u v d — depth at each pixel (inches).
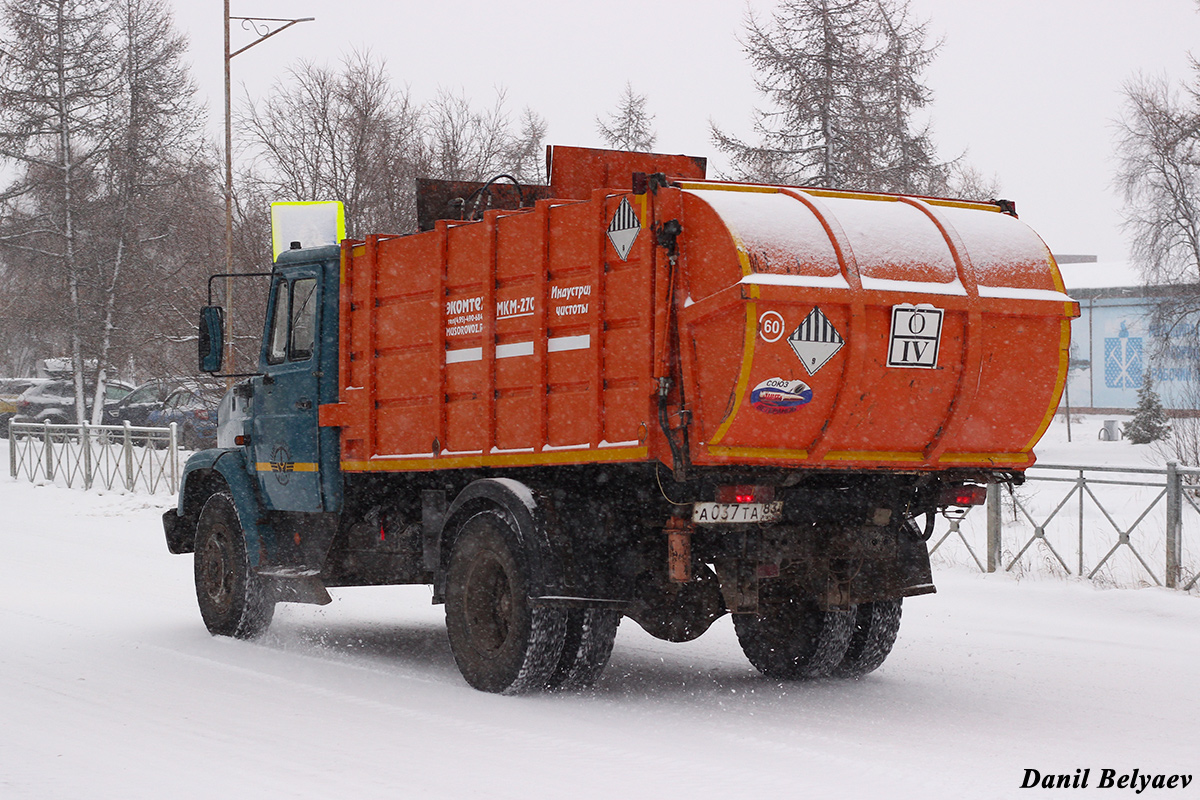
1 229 1524.4
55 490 991.6
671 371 295.6
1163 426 1359.5
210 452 441.4
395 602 527.8
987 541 558.9
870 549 323.9
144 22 1496.1
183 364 1120.8
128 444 962.1
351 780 238.8
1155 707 317.4
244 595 417.1
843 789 235.1
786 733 284.5
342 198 1062.4
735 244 282.7
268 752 261.4
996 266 315.6
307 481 403.2
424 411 366.9
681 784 237.6
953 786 238.8
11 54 1470.2
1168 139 1296.8
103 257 1482.5
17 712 300.4
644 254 299.3
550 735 279.6
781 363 283.4
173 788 232.4
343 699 319.9
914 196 325.1
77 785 234.4
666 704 319.0
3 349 2304.4
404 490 389.7
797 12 1116.5
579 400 317.1
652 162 402.9
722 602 324.5
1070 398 2130.9
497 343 342.6
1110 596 472.4
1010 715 307.7
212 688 333.1
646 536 321.1
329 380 400.8
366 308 388.2
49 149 1513.3
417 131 1084.5
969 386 306.5
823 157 1112.2
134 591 529.7
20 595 512.4
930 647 406.6
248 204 1080.2
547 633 318.7
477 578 331.9
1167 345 1360.7
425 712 303.7
